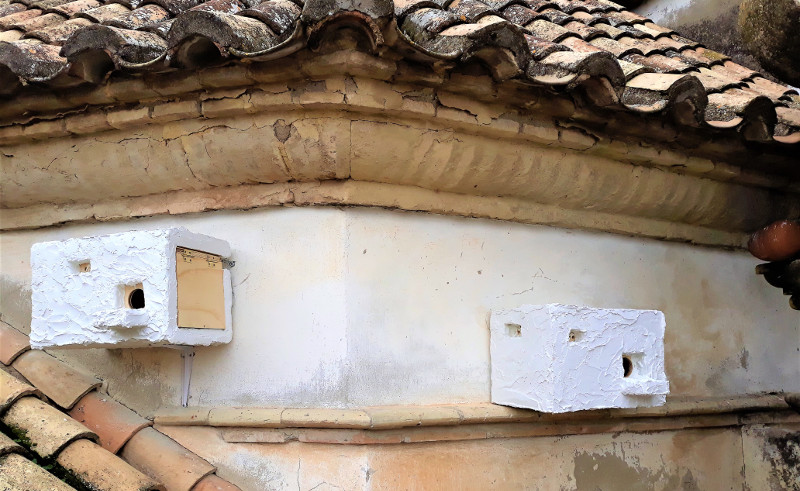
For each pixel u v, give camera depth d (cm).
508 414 249
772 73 233
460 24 220
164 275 211
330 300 229
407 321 240
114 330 216
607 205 289
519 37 209
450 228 255
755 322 339
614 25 363
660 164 286
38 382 250
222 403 238
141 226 260
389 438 227
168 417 240
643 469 291
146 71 218
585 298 286
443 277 251
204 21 198
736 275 337
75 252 225
